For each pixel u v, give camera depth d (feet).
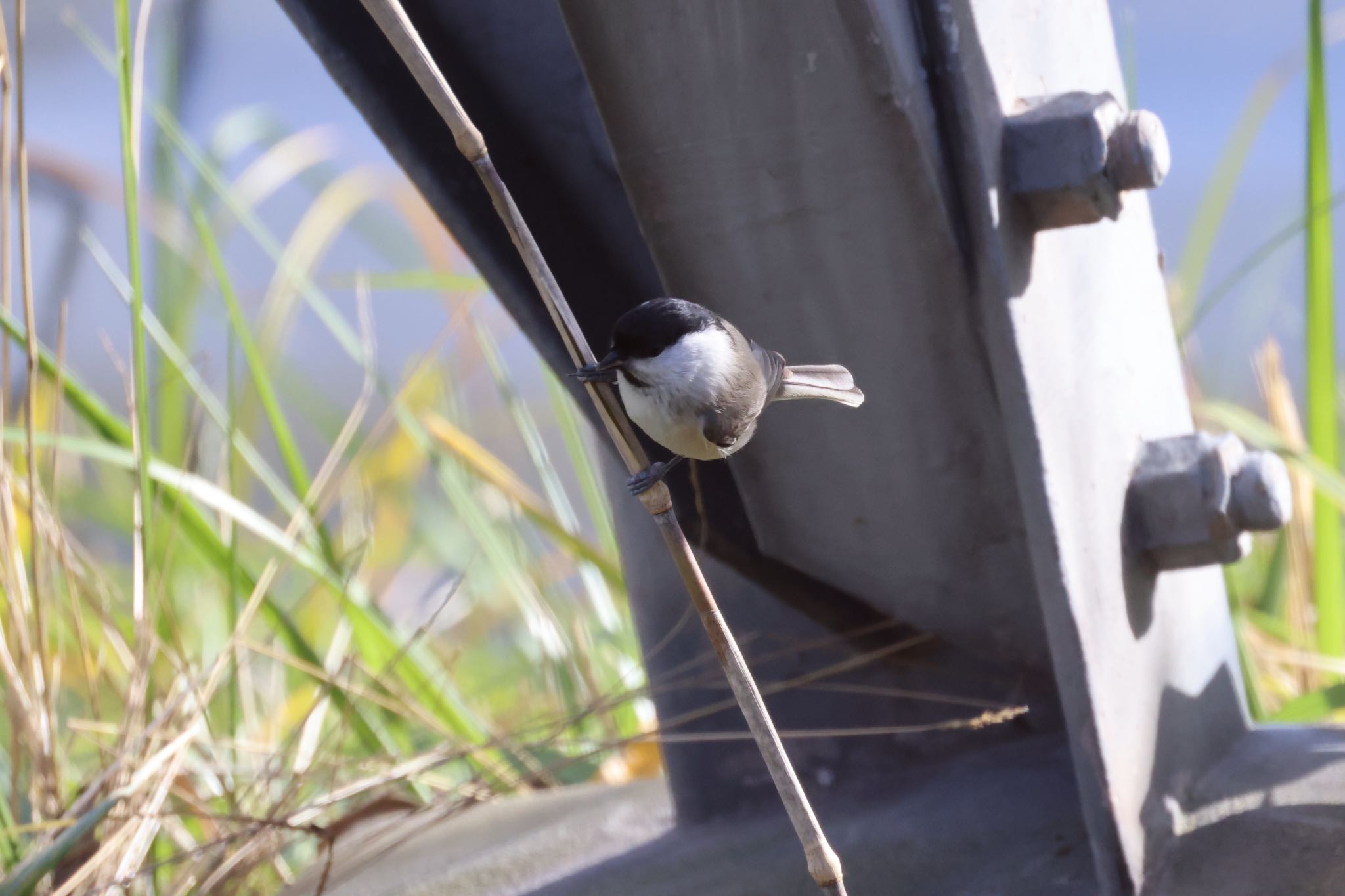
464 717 13.53
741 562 12.81
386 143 12.62
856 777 12.96
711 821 13.01
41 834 12.89
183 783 13.24
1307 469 13.29
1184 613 12.79
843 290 12.56
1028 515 12.51
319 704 13.24
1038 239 12.58
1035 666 12.84
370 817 13.20
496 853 13.08
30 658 12.98
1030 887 12.62
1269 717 13.16
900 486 12.67
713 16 12.45
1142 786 12.60
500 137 12.68
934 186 12.47
